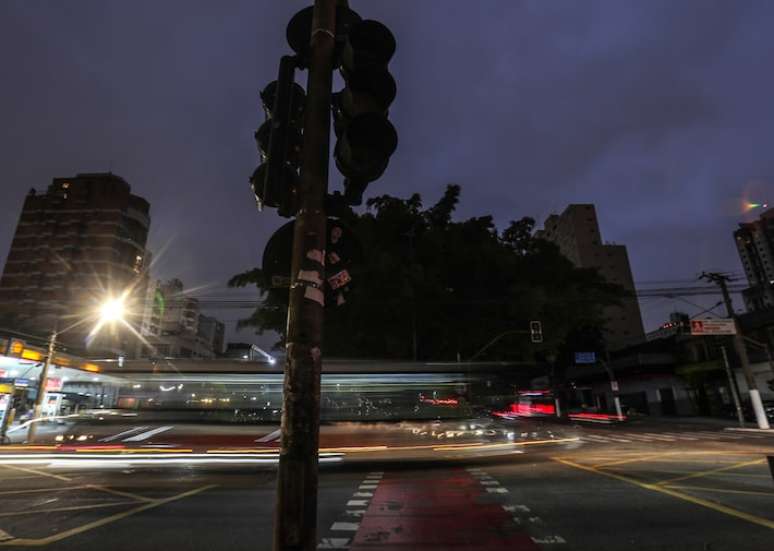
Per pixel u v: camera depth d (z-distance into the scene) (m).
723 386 39.59
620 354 54.03
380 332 26.62
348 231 3.07
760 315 35.56
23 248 69.19
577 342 50.19
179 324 84.19
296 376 2.48
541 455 14.82
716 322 27.11
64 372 24.17
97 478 11.84
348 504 8.30
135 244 72.88
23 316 63.69
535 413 43.72
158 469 12.70
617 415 41.28
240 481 11.19
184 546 5.94
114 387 12.72
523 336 29.06
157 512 7.89
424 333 27.66
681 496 8.41
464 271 29.95
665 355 46.12
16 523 7.25
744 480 10.07
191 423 12.10
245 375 12.38
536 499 8.38
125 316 68.81
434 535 6.21
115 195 71.88
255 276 29.45
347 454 11.40
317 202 2.83
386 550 5.61
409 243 30.02
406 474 11.49
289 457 2.35
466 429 12.20
